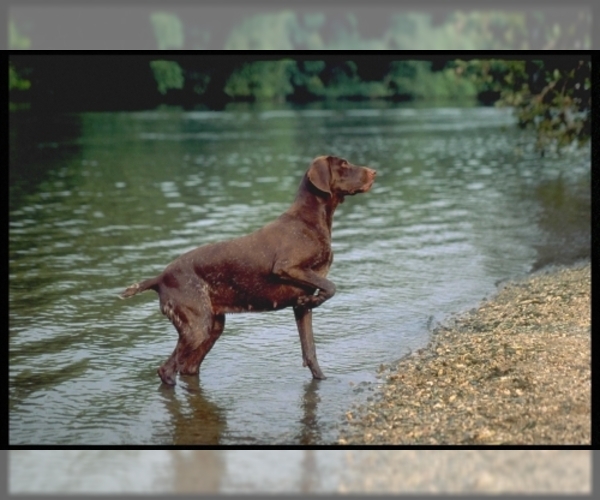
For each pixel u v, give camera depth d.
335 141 35.84
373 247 15.23
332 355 9.46
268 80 62.53
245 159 29.58
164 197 21.16
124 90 54.91
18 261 14.21
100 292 12.23
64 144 34.50
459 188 22.53
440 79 68.19
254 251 8.27
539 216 17.84
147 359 9.41
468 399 7.59
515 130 39.84
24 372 8.98
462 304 11.41
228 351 9.65
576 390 7.38
